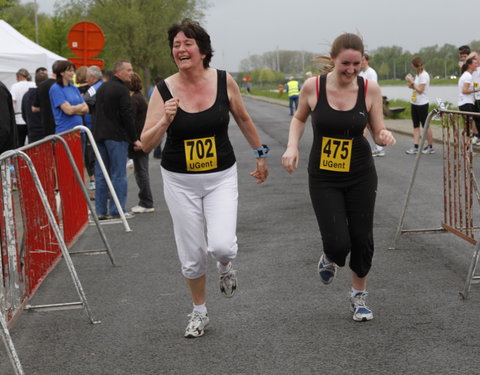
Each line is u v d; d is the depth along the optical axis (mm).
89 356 4043
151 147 4051
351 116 4094
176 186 4062
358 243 4234
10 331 4551
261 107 42281
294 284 5289
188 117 3957
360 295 4422
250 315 4617
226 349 4027
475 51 13453
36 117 11289
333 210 4156
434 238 6605
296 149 4324
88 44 13641
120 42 55656
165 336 4309
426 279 5281
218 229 3994
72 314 4852
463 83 13422
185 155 4004
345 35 4020
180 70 3971
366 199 4188
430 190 9359
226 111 4031
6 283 4340
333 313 4574
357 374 3580
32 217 5078
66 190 6543
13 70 15055
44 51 16172
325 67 4555
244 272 5699
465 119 5480
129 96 8312
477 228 5789
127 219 8414
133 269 6027
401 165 12188
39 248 5258
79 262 6367
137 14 54594
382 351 3877
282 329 4316
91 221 8211
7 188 4371
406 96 38688
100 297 5230
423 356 3781
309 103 4219
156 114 4004
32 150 5262
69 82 9008
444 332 4141
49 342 4316
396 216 7695
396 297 4871
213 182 4059
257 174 4457
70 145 6965
